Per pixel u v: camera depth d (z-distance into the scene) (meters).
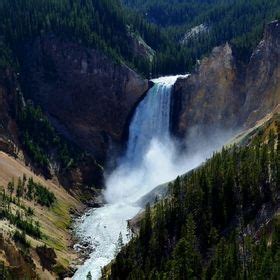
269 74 140.75
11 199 111.81
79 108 162.25
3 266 85.81
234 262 73.56
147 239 91.94
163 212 94.56
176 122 163.50
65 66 162.50
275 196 84.75
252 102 144.00
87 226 119.31
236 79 152.00
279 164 85.81
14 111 145.12
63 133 157.12
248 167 90.50
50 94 160.38
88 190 143.12
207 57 160.00
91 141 161.25
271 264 69.38
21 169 129.75
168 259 83.50
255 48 149.75
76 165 145.88
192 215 88.62
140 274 80.88
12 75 149.25
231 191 89.62
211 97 156.12
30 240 98.00
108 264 97.06
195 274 78.38
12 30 162.38
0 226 95.81
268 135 101.19
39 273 92.06
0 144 133.25
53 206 122.62
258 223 83.19
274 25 142.25
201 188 92.94
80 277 96.00
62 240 109.25
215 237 84.25
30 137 143.50
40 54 161.75
